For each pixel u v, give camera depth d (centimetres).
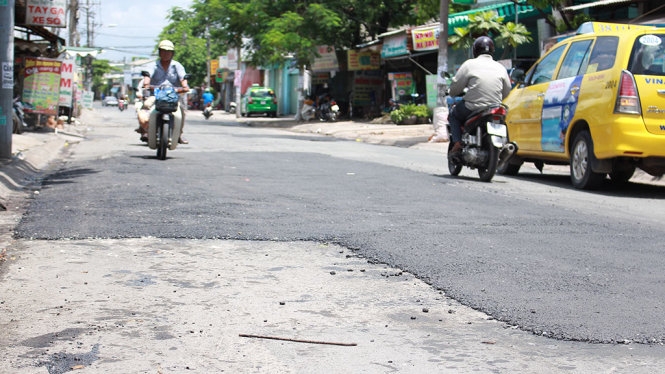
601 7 2092
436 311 415
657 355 346
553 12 2209
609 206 870
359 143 2173
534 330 379
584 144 1043
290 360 333
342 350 348
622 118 974
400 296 445
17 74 2100
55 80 2108
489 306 419
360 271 505
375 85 3962
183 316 396
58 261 514
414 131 2758
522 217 725
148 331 370
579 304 426
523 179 1174
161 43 1295
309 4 3622
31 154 1323
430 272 495
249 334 368
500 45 2372
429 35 2916
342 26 3703
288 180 981
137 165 1130
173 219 668
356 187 924
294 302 428
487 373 321
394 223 670
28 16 1955
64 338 356
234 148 1636
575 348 356
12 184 918
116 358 331
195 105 8219
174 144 1280
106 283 461
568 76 1105
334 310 414
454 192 909
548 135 1130
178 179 954
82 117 3941
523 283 470
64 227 626
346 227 646
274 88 6112
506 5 2547
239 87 5312
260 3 3581
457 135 1093
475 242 593
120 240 588
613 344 362
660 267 524
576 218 733
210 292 445
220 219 673
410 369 325
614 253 568
